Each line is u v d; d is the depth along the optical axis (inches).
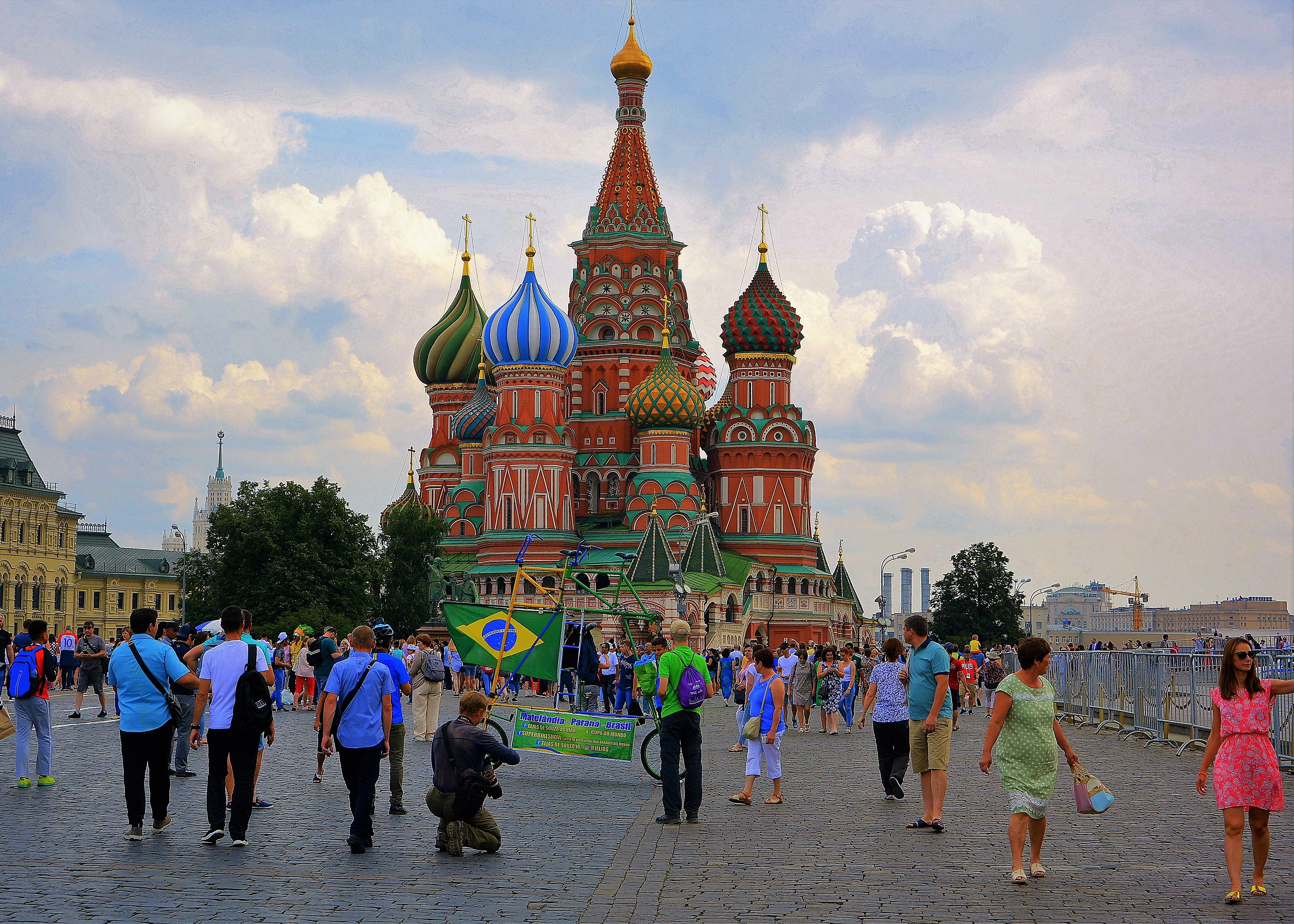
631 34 5113.2
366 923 566.3
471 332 5310.0
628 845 768.3
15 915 571.5
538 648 1222.9
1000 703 673.6
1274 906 609.3
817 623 4813.0
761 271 4909.0
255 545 3791.8
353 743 744.3
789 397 4886.8
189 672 777.6
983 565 5625.0
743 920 577.0
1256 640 2886.3
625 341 4894.2
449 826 732.7
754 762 962.7
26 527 5733.3
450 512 4958.2
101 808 882.8
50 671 1187.9
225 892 624.7
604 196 5044.3
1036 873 673.0
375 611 4579.2
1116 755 1362.0
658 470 4552.2
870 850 753.0
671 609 4077.3
